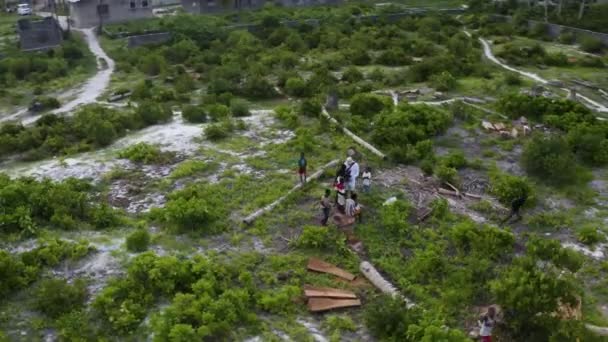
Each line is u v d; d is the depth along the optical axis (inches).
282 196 815.7
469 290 616.7
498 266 676.1
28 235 713.0
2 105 1501.0
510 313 570.9
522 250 722.2
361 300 616.4
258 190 842.8
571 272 655.8
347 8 2559.1
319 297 611.8
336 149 992.9
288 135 1064.8
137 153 967.0
